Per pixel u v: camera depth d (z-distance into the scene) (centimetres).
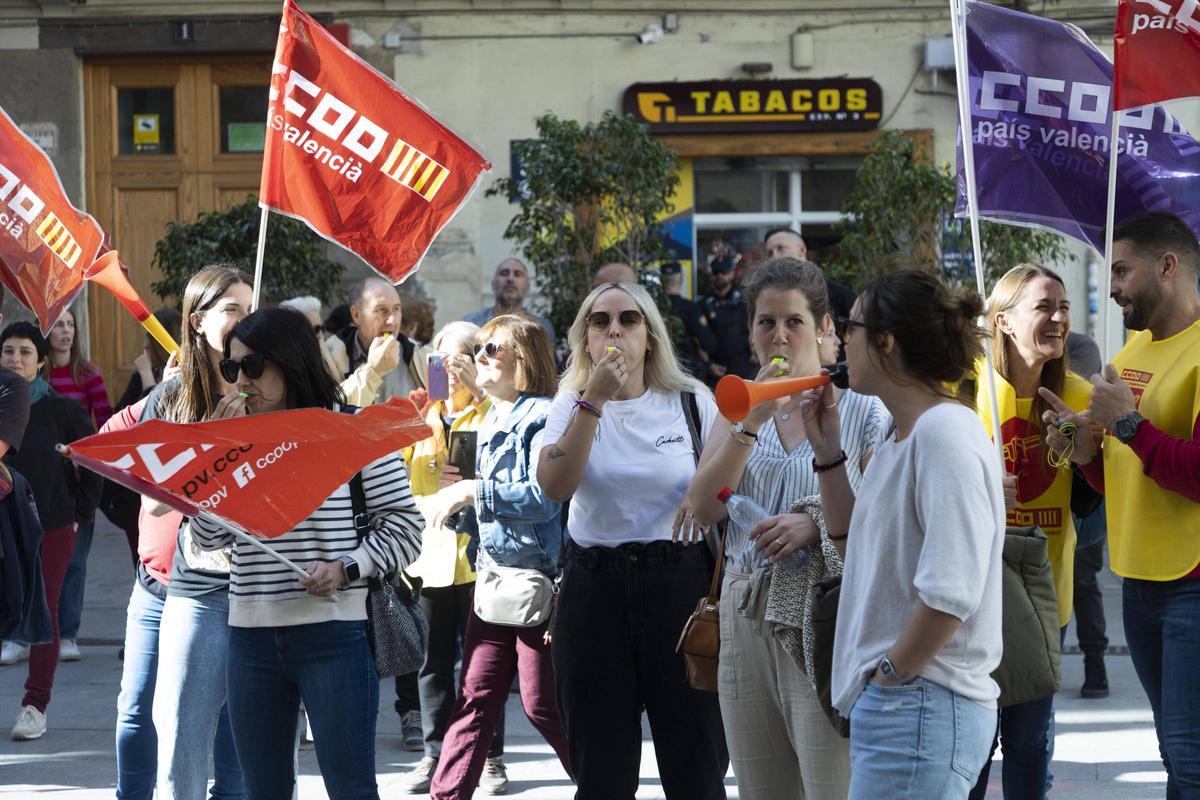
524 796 556
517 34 1279
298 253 1088
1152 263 398
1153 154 494
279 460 362
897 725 282
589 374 417
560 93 1281
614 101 1282
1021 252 1018
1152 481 389
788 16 1273
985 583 283
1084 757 591
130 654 443
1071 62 495
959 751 282
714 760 398
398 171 544
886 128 1277
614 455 400
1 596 579
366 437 370
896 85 1276
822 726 352
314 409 370
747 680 369
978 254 444
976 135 492
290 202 536
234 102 1320
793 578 353
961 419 283
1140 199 495
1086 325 1223
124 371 1330
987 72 493
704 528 379
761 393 301
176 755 410
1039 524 436
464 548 560
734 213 1306
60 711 698
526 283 863
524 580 479
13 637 587
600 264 1015
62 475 710
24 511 586
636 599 394
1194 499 370
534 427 476
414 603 398
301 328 388
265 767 379
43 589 595
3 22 1295
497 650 491
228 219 1094
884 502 290
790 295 377
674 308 1047
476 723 489
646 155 1018
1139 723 645
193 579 413
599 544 399
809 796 357
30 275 518
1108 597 932
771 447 378
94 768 597
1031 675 371
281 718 379
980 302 295
